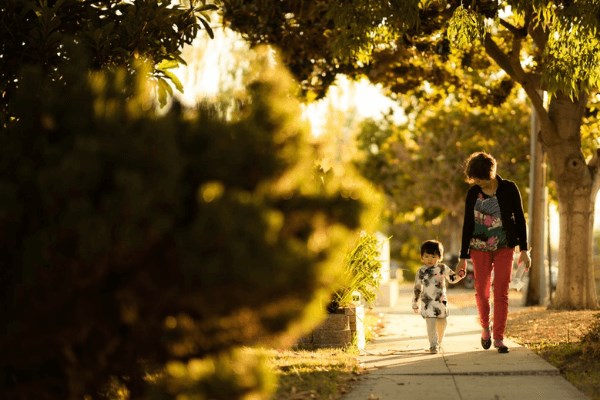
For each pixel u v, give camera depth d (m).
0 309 11.19
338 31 36.97
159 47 19.88
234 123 11.37
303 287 10.28
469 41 29.55
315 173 12.71
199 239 9.89
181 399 10.45
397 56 42.97
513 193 21.64
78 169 10.10
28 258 10.55
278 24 38.94
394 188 97.25
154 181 10.20
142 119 11.03
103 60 18.34
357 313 23.56
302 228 11.16
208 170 10.91
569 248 36.62
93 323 10.60
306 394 15.91
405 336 28.03
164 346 10.95
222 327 10.71
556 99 36.91
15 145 11.43
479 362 20.12
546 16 27.73
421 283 22.77
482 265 21.91
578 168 36.41
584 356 19.86
